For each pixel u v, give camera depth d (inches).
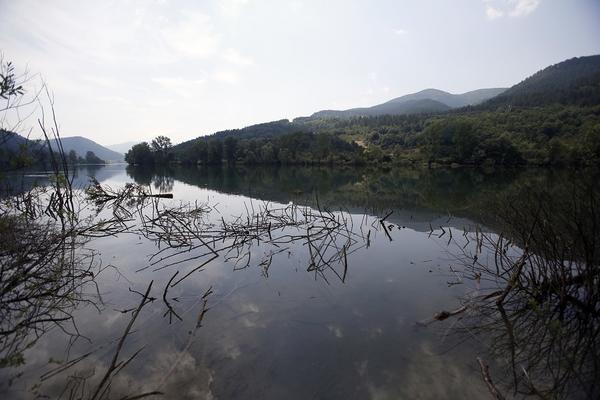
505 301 254.7
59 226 526.3
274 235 508.7
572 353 186.5
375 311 247.1
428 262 365.4
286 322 232.5
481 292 276.2
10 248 286.7
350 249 423.8
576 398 155.5
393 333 215.6
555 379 168.2
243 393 164.7
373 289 289.9
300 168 3157.0
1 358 190.9
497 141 2605.8
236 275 328.8
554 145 2347.4
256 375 177.5
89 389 166.6
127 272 338.3
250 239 470.6
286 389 167.3
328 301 265.7
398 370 179.3
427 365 182.9
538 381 167.9
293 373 178.7
